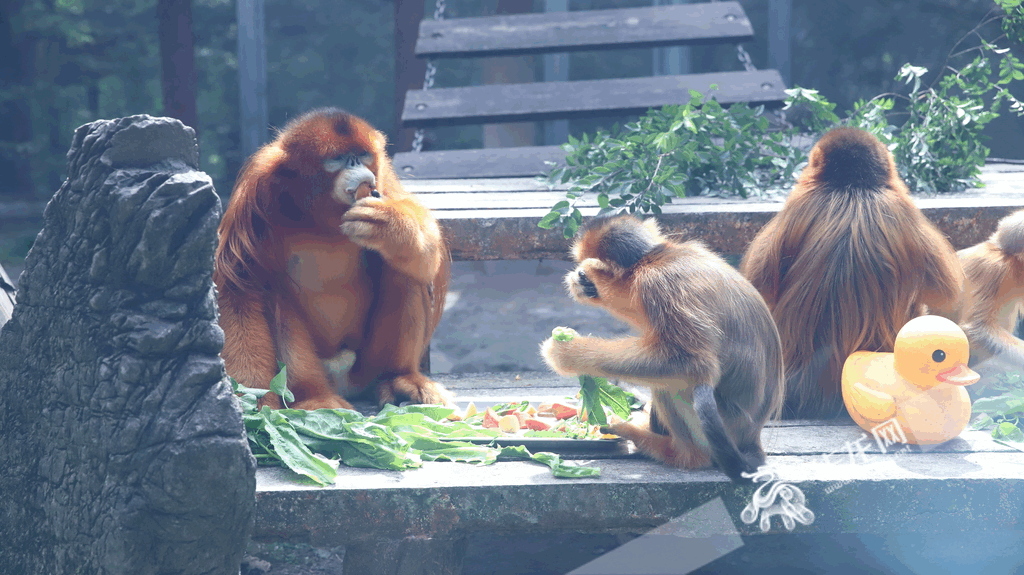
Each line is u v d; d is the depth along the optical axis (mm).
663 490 3297
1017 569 4141
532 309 10297
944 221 5062
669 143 5332
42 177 23969
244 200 4055
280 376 3805
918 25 17828
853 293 4059
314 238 4125
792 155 6234
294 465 3354
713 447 3141
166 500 2725
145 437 2744
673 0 11680
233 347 3926
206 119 23859
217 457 2729
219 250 4043
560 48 9336
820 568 4305
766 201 5645
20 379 3154
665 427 3676
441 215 5156
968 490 3275
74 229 2955
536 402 4703
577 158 6492
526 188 6594
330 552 4887
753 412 3396
